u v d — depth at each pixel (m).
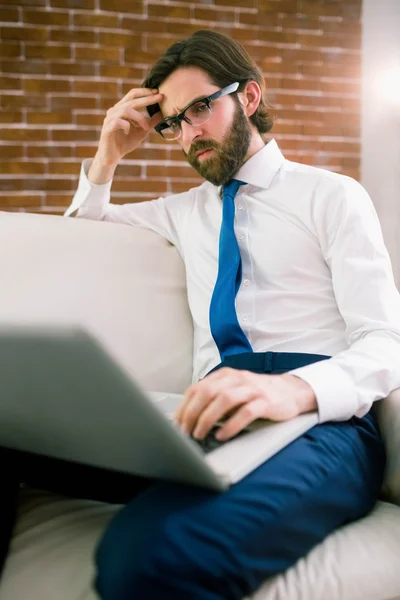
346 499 0.99
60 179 3.35
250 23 3.46
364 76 3.60
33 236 1.43
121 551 0.73
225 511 0.79
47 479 1.07
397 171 3.53
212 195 1.57
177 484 0.83
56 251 1.44
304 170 1.45
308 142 3.58
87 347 0.60
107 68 3.35
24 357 0.64
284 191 1.43
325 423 1.06
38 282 1.39
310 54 3.54
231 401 0.90
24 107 3.29
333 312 1.34
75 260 1.44
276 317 1.36
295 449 0.96
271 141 1.50
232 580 0.77
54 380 0.66
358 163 3.65
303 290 1.36
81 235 1.48
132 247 1.53
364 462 1.06
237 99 1.48
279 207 1.42
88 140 3.37
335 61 3.56
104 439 0.76
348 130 3.62
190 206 1.60
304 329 1.33
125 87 3.38
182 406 0.93
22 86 3.28
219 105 1.45
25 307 1.36
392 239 3.54
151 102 1.54
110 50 3.34
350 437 1.06
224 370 0.98
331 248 1.33
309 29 3.52
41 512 1.01
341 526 1.01
